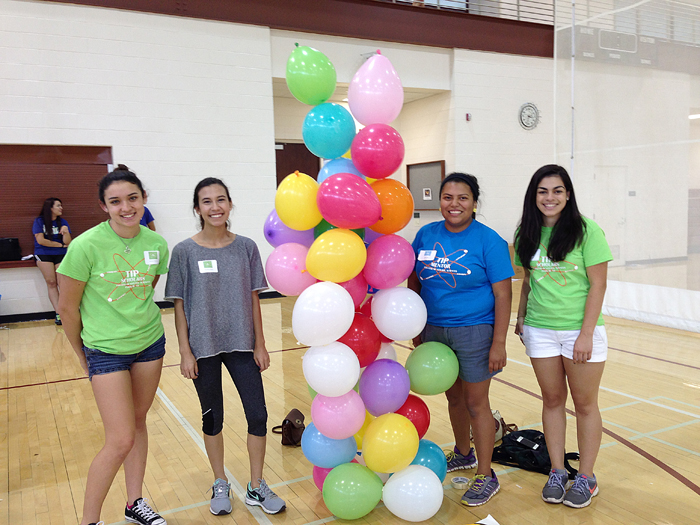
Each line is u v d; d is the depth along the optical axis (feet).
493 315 7.28
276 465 8.86
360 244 6.55
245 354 7.41
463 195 6.92
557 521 6.91
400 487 6.73
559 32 19.86
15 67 19.89
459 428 8.36
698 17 15.90
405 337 6.96
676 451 8.87
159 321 6.84
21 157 20.48
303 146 30.66
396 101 6.95
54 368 14.71
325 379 6.40
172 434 10.24
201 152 22.98
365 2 25.34
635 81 17.69
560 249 7.01
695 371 13.21
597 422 7.34
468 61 28.37
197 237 7.34
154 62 21.90
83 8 20.62
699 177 16.24
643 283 18.28
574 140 19.71
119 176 6.14
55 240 20.27
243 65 23.38
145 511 7.02
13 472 8.74
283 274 6.98
